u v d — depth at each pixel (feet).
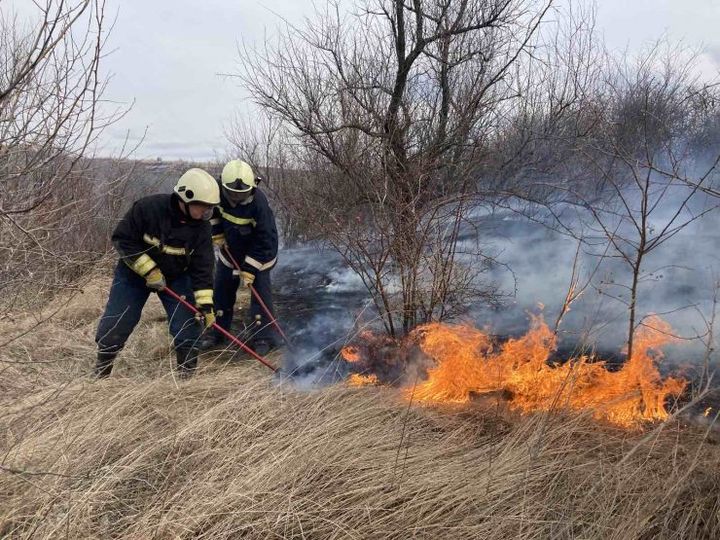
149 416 10.03
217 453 8.95
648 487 8.14
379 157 16.67
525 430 9.64
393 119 19.30
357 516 7.66
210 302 12.66
